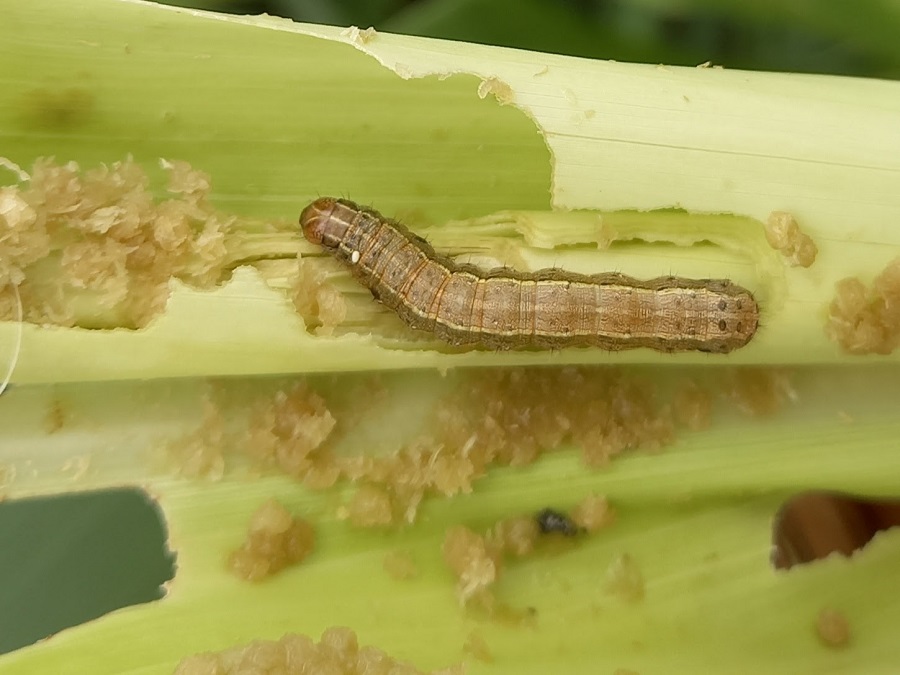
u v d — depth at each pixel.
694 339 0.16
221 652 0.16
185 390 0.16
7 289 0.15
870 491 0.16
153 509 0.16
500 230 0.16
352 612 0.16
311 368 0.16
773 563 0.16
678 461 0.16
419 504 0.16
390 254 0.16
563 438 0.16
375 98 0.16
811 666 0.16
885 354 0.16
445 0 0.18
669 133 0.16
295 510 0.16
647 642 0.16
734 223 0.16
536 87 0.16
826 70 0.18
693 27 0.18
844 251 0.16
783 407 0.16
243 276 0.16
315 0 0.19
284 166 0.16
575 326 0.16
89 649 0.16
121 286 0.16
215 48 0.16
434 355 0.16
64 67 0.15
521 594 0.16
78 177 0.16
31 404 0.16
